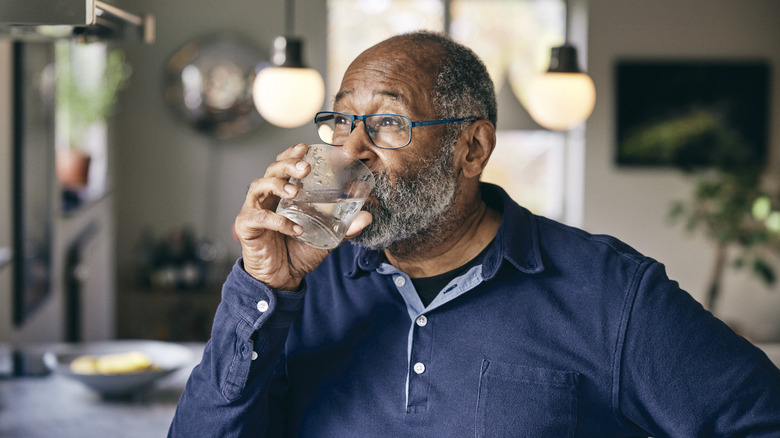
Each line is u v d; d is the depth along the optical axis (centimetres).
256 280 95
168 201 559
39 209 354
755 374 93
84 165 437
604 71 535
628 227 544
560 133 571
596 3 530
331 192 90
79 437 167
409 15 563
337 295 109
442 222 102
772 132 538
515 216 106
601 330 98
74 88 444
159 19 545
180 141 556
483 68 108
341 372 105
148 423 177
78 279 427
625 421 99
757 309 549
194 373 101
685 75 533
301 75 287
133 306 519
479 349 100
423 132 99
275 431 108
